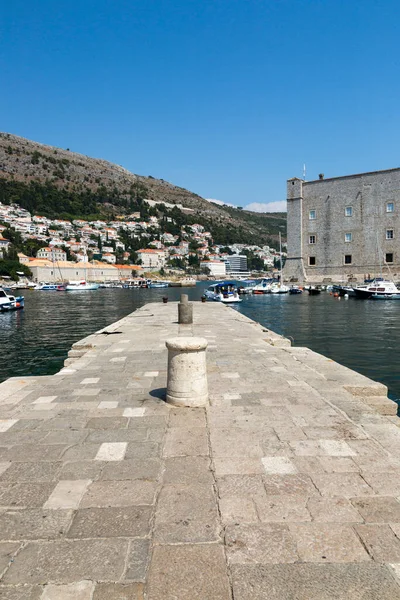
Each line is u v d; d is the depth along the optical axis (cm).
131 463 457
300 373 888
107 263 17400
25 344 2311
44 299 7206
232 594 269
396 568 292
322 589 274
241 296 6475
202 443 510
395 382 1330
